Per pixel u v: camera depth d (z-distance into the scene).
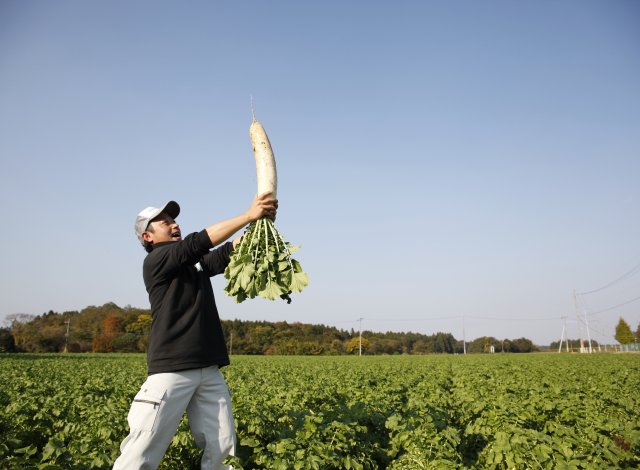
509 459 5.75
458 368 27.09
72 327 84.12
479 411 8.12
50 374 20.36
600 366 27.05
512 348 127.94
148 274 3.82
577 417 7.67
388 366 30.30
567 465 5.25
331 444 5.42
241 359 51.62
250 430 5.92
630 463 6.34
